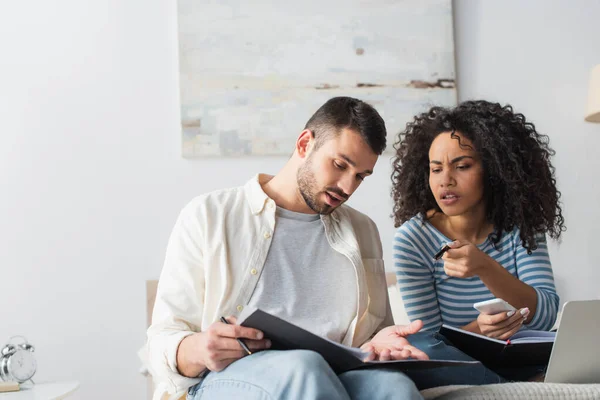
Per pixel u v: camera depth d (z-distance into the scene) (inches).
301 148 57.7
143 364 99.7
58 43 109.7
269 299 54.4
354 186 55.3
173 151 109.7
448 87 113.4
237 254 55.1
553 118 115.3
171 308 53.5
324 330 54.2
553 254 113.2
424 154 70.1
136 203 108.2
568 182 114.5
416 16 114.0
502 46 116.0
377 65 112.9
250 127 110.3
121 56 110.3
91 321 105.6
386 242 110.1
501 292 60.7
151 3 111.3
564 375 49.2
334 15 113.0
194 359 47.6
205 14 111.0
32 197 106.9
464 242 59.9
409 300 66.4
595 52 116.3
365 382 42.3
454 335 53.8
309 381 39.1
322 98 112.0
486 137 64.9
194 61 110.3
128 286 106.6
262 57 111.4
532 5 116.6
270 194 59.1
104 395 104.5
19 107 108.2
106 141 108.8
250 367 42.8
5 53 108.9
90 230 107.0
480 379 52.2
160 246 107.8
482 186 66.3
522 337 56.1
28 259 105.7
